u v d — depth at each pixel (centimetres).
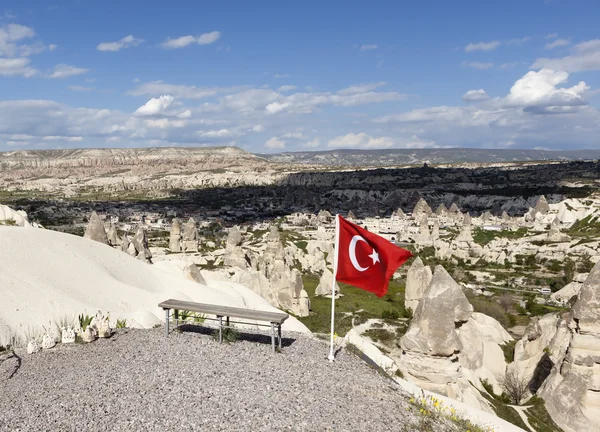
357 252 1641
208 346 1702
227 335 1822
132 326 2028
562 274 9306
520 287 8544
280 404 1285
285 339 1852
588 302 2309
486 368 3403
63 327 1909
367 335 4525
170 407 1237
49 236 2938
